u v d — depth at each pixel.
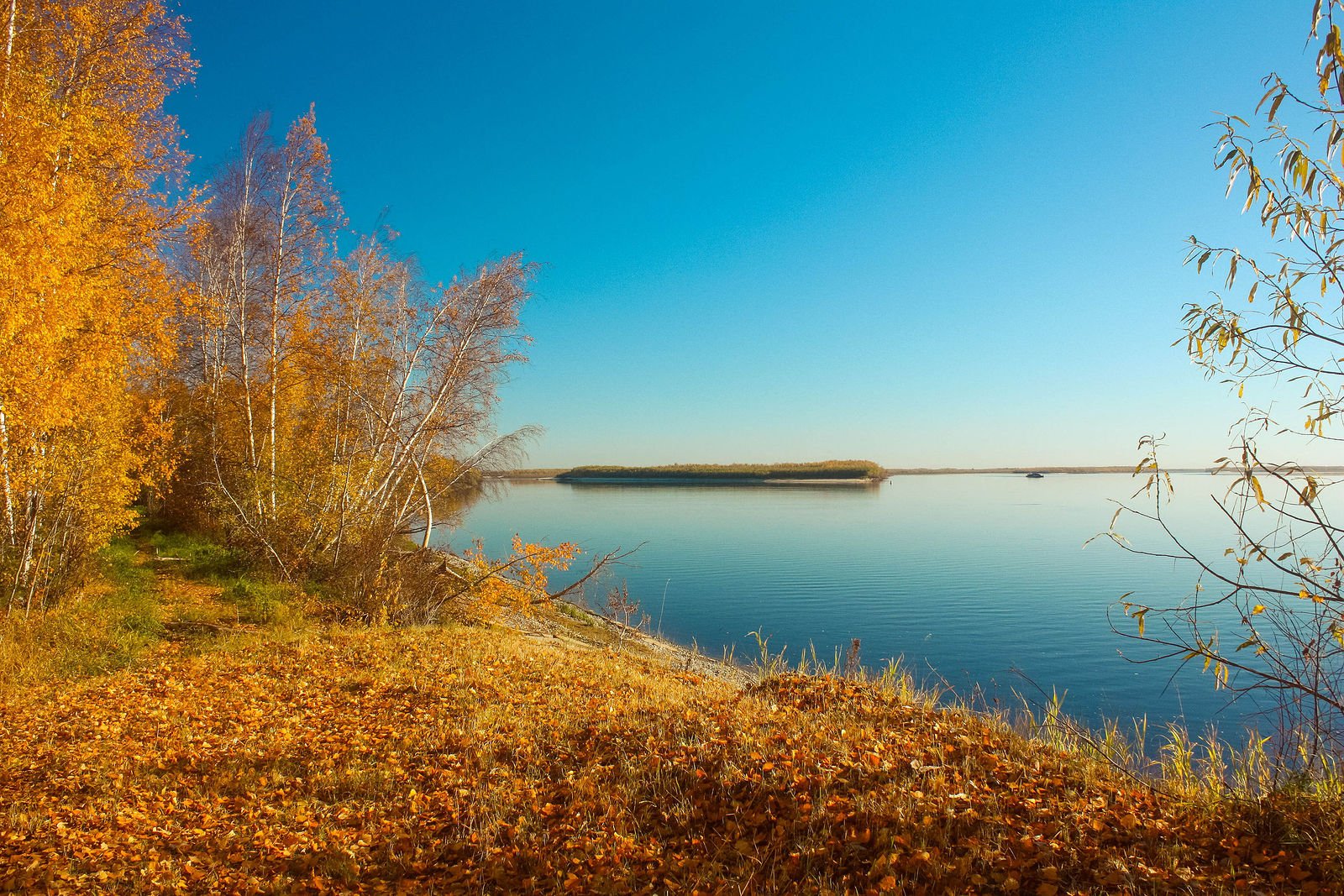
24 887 4.45
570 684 9.45
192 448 21.52
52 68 11.84
